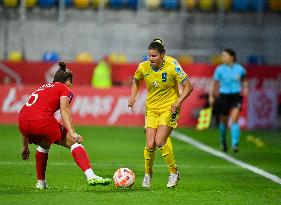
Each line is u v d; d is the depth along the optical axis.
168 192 32.78
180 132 71.00
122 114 75.56
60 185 36.34
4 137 62.12
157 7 95.75
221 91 57.34
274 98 77.38
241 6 96.38
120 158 50.53
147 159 34.62
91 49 93.62
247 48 94.31
